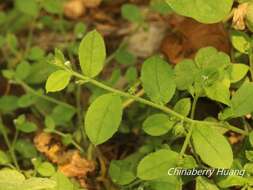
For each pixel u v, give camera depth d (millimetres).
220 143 272
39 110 391
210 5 273
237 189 327
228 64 301
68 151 357
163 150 279
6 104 387
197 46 376
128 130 367
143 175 276
